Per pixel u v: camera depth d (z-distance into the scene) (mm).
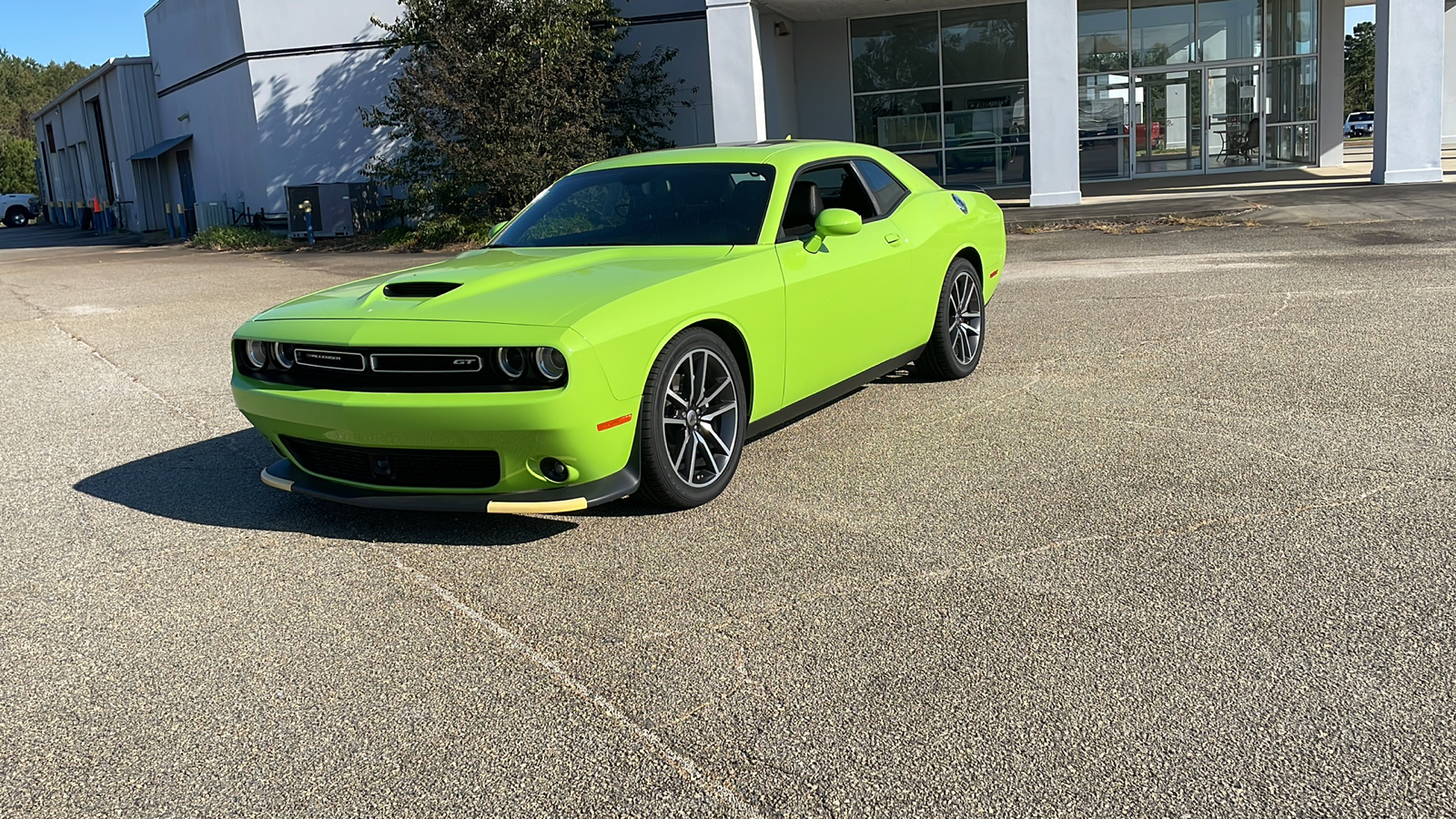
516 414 3789
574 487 4008
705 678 3000
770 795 2449
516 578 3764
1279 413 5316
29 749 2783
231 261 19578
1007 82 23609
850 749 2617
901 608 3369
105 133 38094
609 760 2621
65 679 3152
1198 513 4039
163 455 5621
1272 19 22844
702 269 4414
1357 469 4434
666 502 4289
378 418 3941
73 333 10430
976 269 6645
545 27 19094
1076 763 2512
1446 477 4277
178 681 3117
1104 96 23594
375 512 4527
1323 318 7527
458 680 3051
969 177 24172
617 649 3197
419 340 3912
